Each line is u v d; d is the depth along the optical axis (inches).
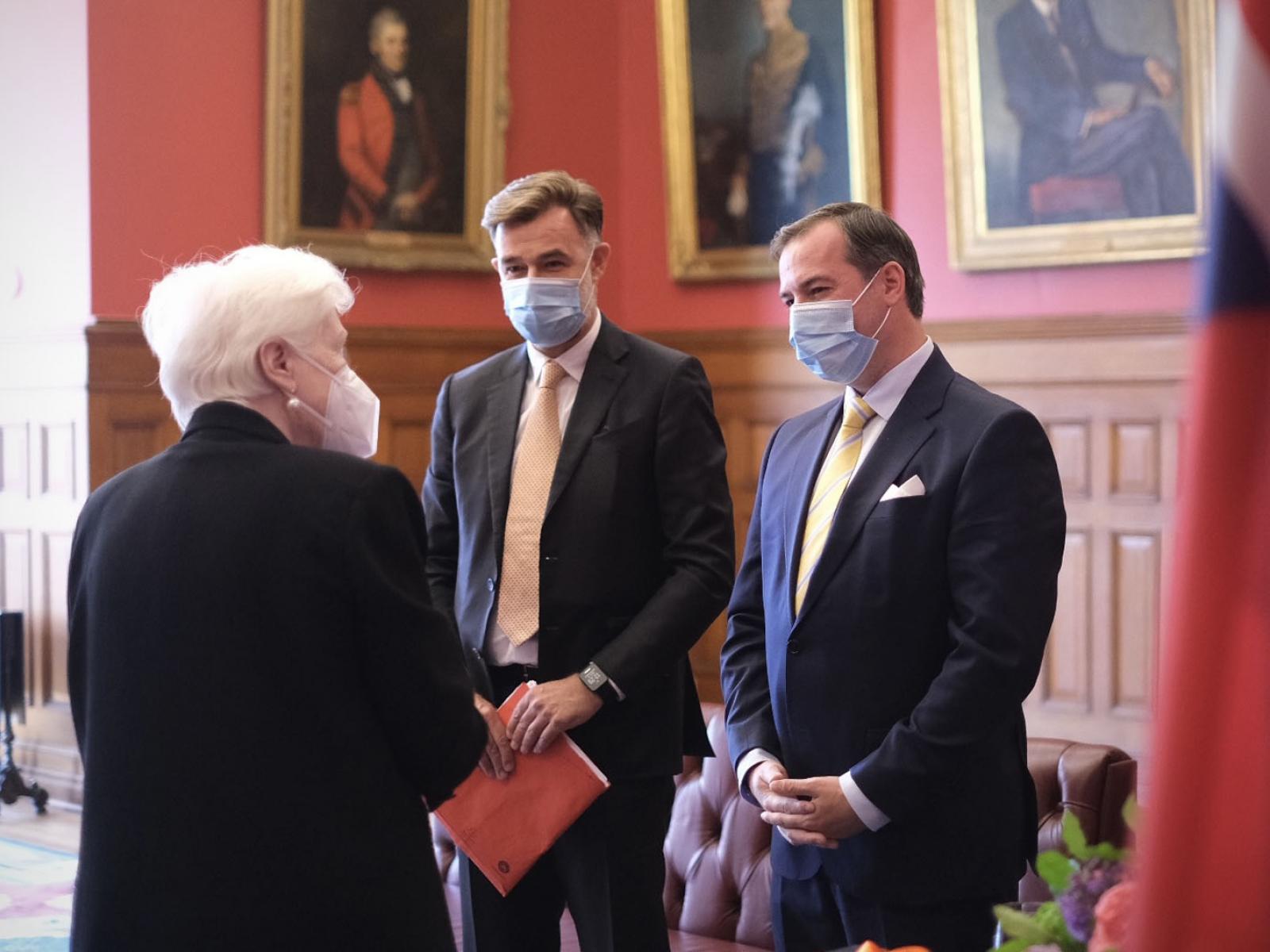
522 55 305.0
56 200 266.7
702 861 147.1
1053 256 256.5
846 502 102.3
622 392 119.3
